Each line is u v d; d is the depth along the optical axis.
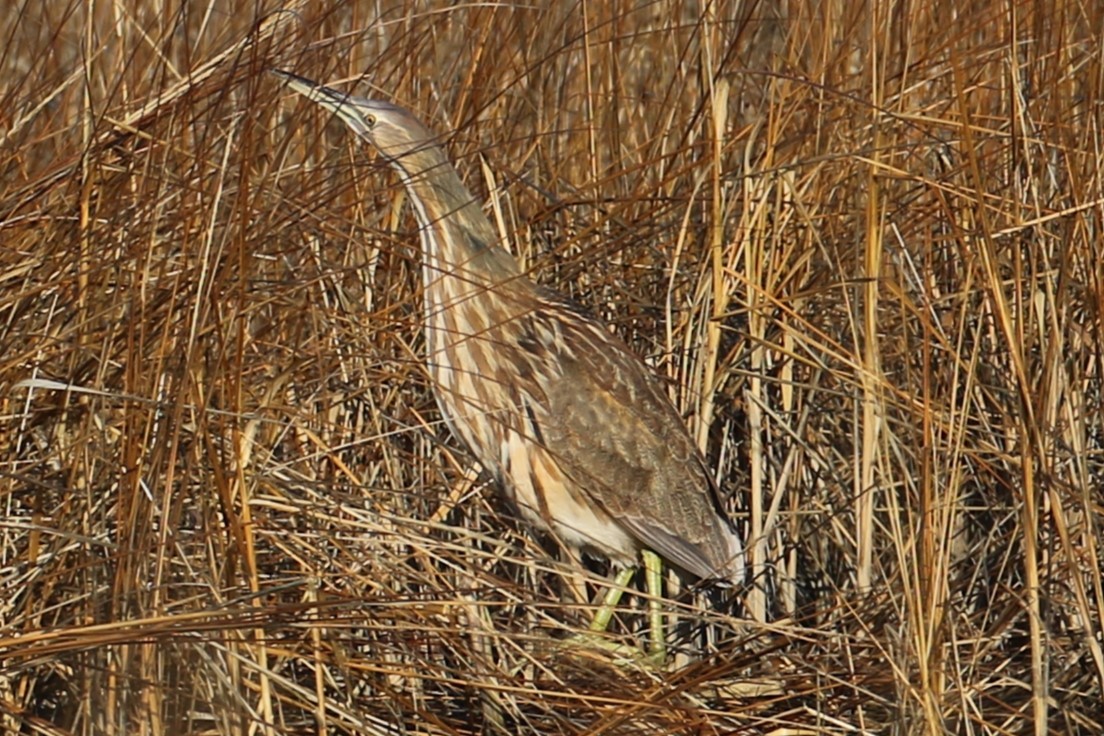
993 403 8.31
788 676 7.46
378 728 6.78
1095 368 8.02
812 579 8.75
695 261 9.33
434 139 7.92
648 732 6.91
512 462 8.39
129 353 6.59
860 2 9.25
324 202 7.86
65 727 6.45
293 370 7.64
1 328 7.05
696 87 9.97
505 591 7.17
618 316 9.47
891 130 8.77
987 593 8.02
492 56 9.35
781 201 8.86
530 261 9.23
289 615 6.57
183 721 6.24
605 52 9.66
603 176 9.55
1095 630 7.41
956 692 7.02
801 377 8.88
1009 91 8.30
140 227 7.12
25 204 7.29
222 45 8.09
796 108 9.13
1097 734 7.10
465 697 7.25
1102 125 8.02
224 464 6.88
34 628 6.32
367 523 7.08
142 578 6.16
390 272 8.71
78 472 6.81
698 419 8.78
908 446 8.23
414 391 8.86
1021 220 7.74
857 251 7.80
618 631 8.60
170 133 7.01
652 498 8.45
